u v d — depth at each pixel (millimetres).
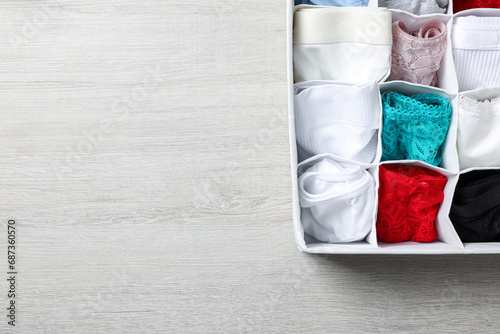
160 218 1275
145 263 1272
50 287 1275
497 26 1053
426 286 1259
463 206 1067
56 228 1277
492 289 1257
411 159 1096
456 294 1258
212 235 1272
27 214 1278
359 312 1263
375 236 1052
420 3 1094
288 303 1271
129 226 1275
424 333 1259
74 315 1274
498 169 1089
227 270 1271
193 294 1272
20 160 1276
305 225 1109
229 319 1272
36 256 1275
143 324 1271
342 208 1074
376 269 1264
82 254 1275
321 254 1268
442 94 1060
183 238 1272
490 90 1042
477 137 1053
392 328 1263
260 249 1272
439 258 1259
